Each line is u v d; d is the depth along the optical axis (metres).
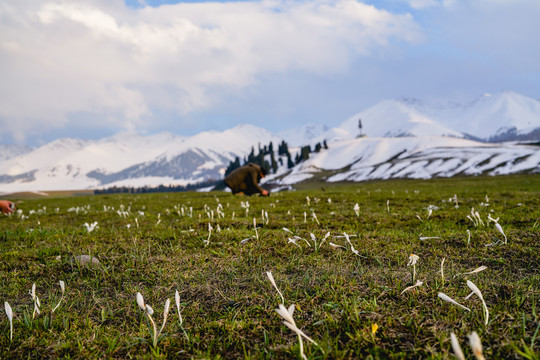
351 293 3.57
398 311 3.08
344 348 2.59
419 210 10.19
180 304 3.50
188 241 6.32
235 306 3.44
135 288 4.00
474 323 2.79
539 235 5.69
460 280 3.81
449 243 5.51
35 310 3.37
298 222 8.23
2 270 4.80
